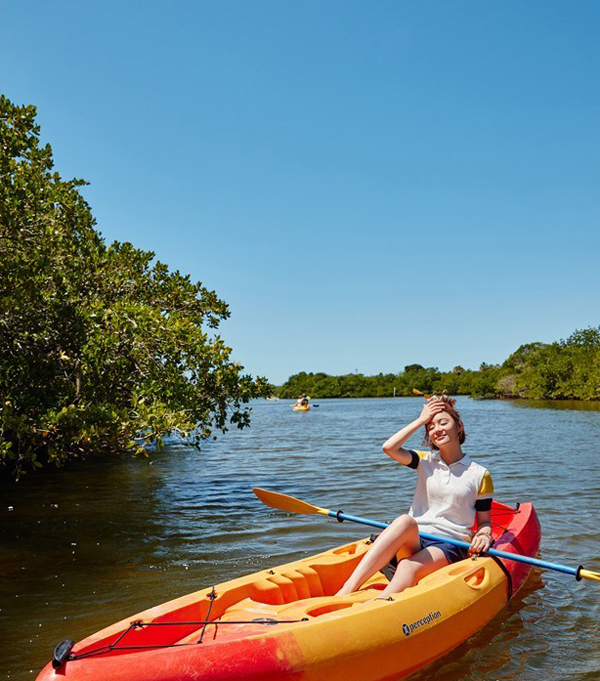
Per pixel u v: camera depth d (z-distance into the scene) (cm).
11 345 959
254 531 753
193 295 1350
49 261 980
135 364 1012
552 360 7125
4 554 660
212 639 327
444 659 391
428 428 457
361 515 839
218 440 2231
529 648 405
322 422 3594
